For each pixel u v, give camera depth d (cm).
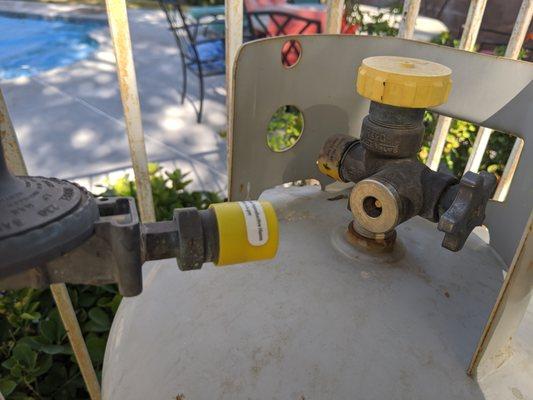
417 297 74
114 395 67
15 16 671
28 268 34
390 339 67
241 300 73
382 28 224
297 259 81
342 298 73
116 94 405
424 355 65
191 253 45
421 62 79
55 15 657
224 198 220
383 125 77
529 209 79
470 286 78
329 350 65
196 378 63
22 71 461
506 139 201
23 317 136
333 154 88
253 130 91
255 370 63
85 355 110
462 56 90
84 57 504
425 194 76
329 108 101
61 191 39
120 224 39
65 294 99
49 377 138
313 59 93
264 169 97
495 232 89
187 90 413
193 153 307
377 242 82
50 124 346
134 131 100
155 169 196
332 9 107
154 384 64
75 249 38
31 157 301
